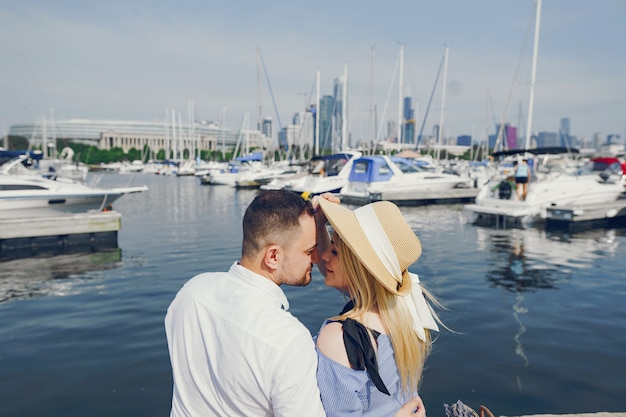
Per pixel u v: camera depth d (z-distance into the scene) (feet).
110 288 26.40
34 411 12.82
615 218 54.39
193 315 4.02
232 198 92.38
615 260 33.35
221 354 3.76
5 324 20.26
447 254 35.55
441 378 14.42
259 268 4.17
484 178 82.64
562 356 16.11
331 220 4.36
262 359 3.58
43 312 22.02
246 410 3.76
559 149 55.01
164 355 16.49
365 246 4.27
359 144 136.67
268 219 4.05
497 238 43.24
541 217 50.65
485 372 14.83
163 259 34.91
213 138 316.60
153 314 21.30
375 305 4.37
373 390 3.91
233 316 3.79
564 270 30.09
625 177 59.21
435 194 74.69
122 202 83.82
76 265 33.04
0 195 44.06
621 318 20.25
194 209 72.28
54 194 46.14
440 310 21.52
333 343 3.96
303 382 3.61
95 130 461.78
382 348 4.08
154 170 244.22
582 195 52.90
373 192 72.38
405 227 4.40
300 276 4.28
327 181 80.59
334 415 3.79
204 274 4.45
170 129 330.54
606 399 13.25
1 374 15.12
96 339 18.20
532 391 13.65
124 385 14.28
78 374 15.06
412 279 4.78
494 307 21.93
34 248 39.55
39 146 205.36
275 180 98.68
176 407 4.19
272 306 3.92
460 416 7.49
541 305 22.24
